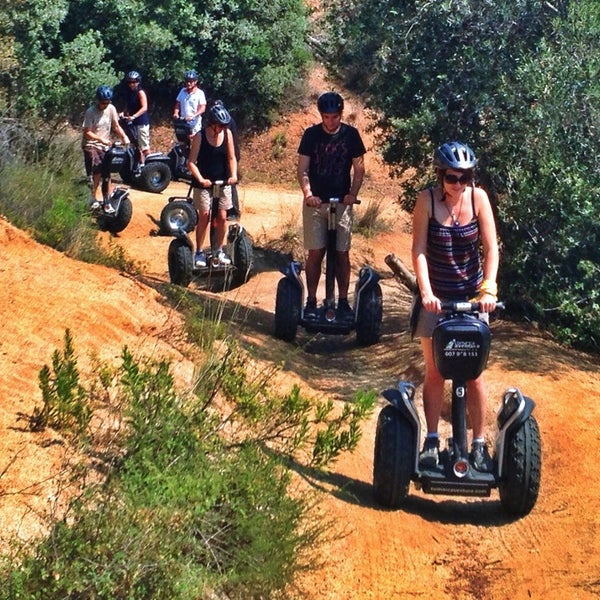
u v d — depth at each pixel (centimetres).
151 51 2450
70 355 534
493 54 977
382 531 551
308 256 952
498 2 980
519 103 951
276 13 2586
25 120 1409
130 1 2402
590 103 912
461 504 607
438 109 990
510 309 961
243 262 1166
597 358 864
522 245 931
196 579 412
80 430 495
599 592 483
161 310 786
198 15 2509
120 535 398
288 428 582
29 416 509
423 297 544
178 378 639
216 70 2548
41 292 698
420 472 567
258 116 2595
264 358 823
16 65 1770
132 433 491
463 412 558
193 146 1055
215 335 745
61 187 1039
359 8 1088
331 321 941
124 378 521
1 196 909
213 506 461
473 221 567
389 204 2042
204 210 1063
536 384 749
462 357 545
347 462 643
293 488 548
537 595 490
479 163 977
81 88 2084
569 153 920
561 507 580
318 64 2703
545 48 937
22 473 454
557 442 657
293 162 2516
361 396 564
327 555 511
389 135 1144
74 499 427
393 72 1070
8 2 1873
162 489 430
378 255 1540
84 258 879
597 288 893
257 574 442
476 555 540
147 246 1438
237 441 543
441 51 1008
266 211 1852
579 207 891
